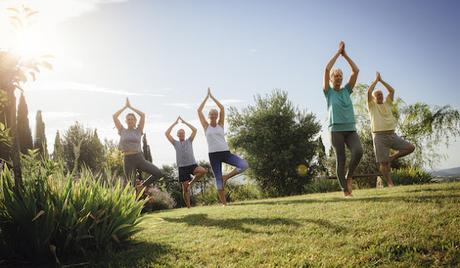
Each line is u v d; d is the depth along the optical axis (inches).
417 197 210.8
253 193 811.4
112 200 171.6
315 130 814.5
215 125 304.8
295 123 823.7
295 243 145.2
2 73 148.9
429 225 146.3
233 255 139.3
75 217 149.6
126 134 306.0
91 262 142.5
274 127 806.5
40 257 148.8
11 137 160.2
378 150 325.4
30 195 150.5
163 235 184.4
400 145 319.6
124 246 167.8
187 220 224.4
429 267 110.7
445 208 169.9
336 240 142.6
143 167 309.9
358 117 735.7
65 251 152.3
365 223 161.8
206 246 153.3
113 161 519.8
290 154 778.8
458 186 248.4
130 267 133.8
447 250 121.1
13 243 148.5
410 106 792.9
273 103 828.6
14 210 146.9
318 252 131.3
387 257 121.4
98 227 158.9
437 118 757.3
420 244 126.6
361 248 133.0
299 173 790.5
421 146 776.9
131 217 171.9
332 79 251.6
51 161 170.7
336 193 324.5
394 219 160.9
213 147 300.8
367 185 613.6
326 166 799.1
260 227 177.2
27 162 166.4
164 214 280.5
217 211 251.1
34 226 145.1
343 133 248.5
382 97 323.0
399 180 529.7
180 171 346.0
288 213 204.8
